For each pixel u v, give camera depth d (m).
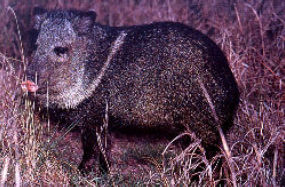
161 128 6.55
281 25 10.37
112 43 6.69
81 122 6.77
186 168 6.35
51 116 6.89
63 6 12.56
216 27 10.85
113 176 6.51
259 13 10.95
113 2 13.05
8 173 5.45
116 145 8.10
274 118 7.88
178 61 6.37
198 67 6.32
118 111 6.62
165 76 6.36
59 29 6.62
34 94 6.59
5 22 11.33
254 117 7.75
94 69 6.64
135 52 6.55
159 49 6.46
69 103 6.68
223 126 6.43
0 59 8.95
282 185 6.85
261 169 6.38
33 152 6.04
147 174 6.91
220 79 6.37
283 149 7.29
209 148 6.48
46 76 6.44
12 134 6.57
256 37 10.23
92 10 6.75
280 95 8.40
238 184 6.18
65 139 8.06
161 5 12.65
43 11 7.16
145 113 6.49
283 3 11.00
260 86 8.55
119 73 6.55
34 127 6.58
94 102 6.66
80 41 6.67
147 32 6.64
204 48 6.48
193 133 6.17
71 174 6.32
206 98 6.21
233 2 11.33
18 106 7.12
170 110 6.38
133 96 6.49
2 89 7.64
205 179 6.35
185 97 6.29
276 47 9.91
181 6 12.26
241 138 7.39
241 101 8.16
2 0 11.73
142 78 6.45
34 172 5.78
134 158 7.79
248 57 9.29
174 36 6.51
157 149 7.81
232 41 10.22
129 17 12.55
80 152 7.72
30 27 10.91
